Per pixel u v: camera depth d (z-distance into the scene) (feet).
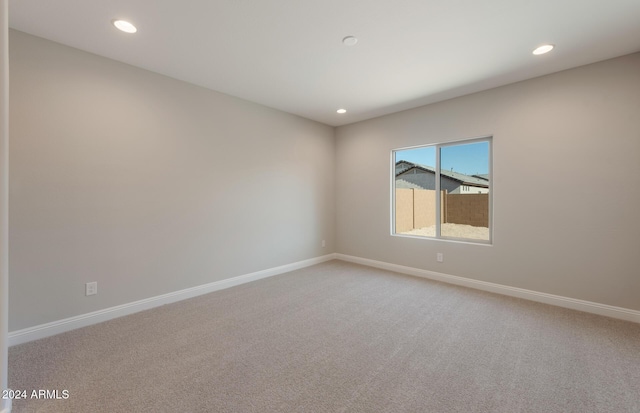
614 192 8.67
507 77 10.07
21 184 7.25
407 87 10.98
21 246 7.27
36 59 7.46
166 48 8.16
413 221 13.99
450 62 8.98
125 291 9.06
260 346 7.13
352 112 14.19
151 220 9.63
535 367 6.22
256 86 10.94
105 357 6.60
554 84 9.66
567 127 9.43
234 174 12.06
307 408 5.02
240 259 12.31
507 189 10.71
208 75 9.98
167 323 8.43
